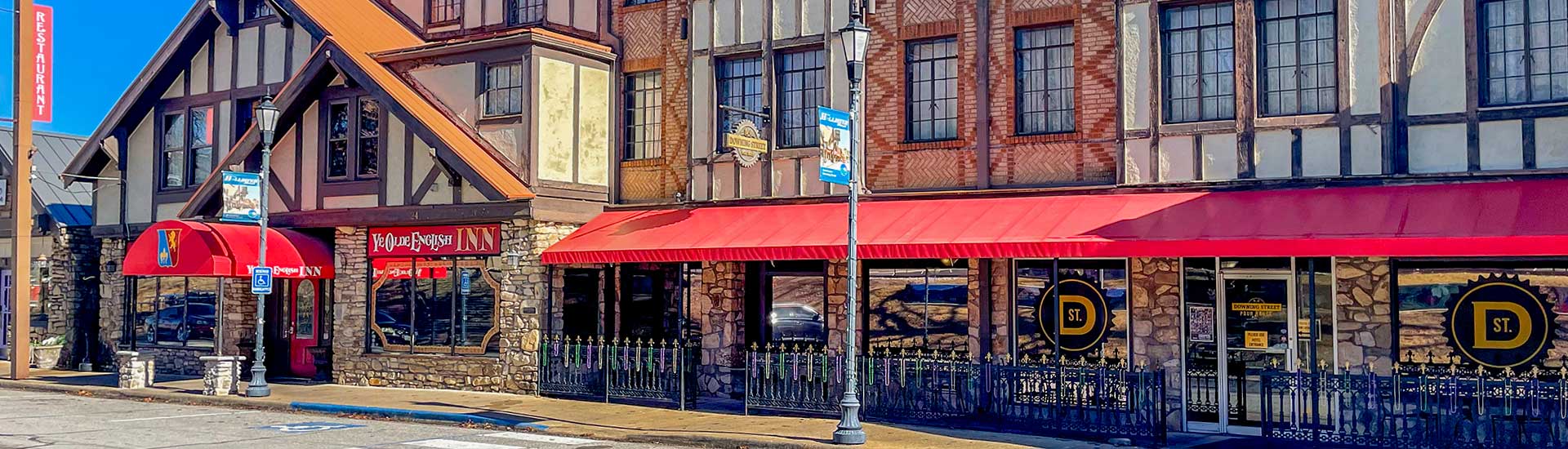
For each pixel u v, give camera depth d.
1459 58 14.51
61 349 26.19
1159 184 15.94
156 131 25.11
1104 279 16.30
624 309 21.25
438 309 20.98
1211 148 15.73
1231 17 15.85
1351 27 15.06
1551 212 13.08
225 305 23.92
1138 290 16.03
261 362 20.28
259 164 22.97
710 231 18.44
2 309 27.77
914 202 17.52
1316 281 15.13
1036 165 16.98
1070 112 16.92
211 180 22.84
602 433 15.64
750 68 19.53
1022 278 16.91
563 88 20.33
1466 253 12.82
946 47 17.91
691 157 19.86
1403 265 14.57
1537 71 14.30
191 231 20.61
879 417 16.33
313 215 22.03
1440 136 14.55
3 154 27.25
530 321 19.81
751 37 19.41
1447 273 14.30
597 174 20.80
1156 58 16.08
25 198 24.08
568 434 15.80
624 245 18.69
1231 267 15.62
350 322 21.92
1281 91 15.58
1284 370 15.19
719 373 19.48
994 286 17.02
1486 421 12.87
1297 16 15.52
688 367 18.17
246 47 23.92
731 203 19.34
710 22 19.84
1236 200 15.13
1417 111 14.68
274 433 15.66
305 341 23.52
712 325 19.61
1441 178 14.42
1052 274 16.66
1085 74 16.69
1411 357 14.48
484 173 19.48
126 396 21.14
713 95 19.70
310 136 22.30
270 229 21.81
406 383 21.22
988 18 17.44
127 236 25.34
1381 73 14.84
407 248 21.28
